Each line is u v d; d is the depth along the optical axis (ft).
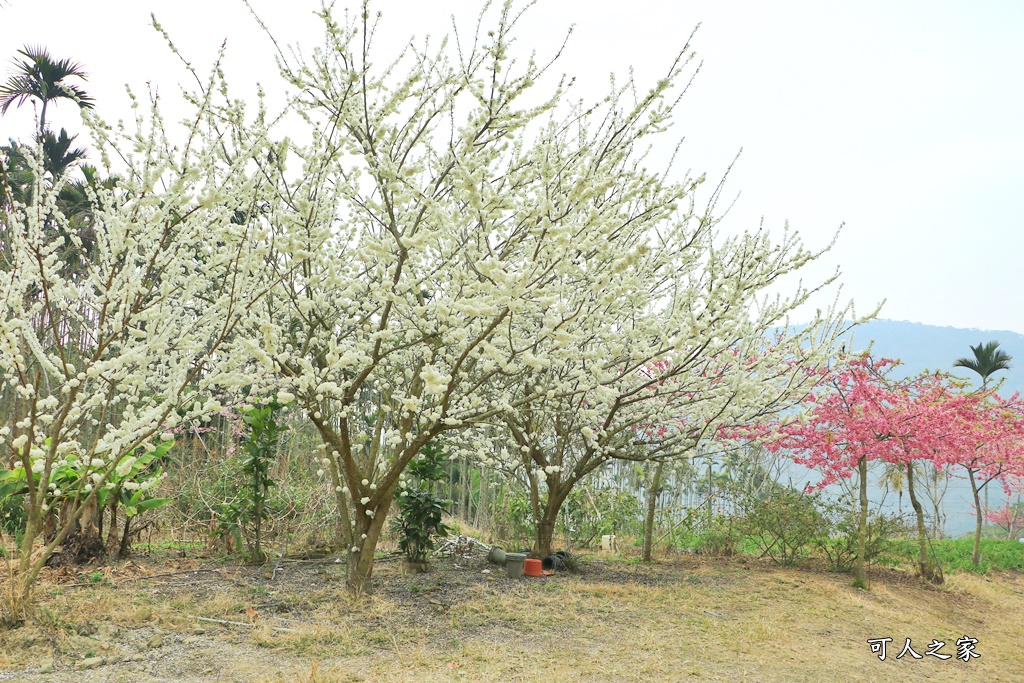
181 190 11.48
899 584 27.66
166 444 21.90
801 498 30.66
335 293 17.42
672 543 34.68
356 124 14.02
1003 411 34.83
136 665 12.65
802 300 19.71
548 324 13.93
